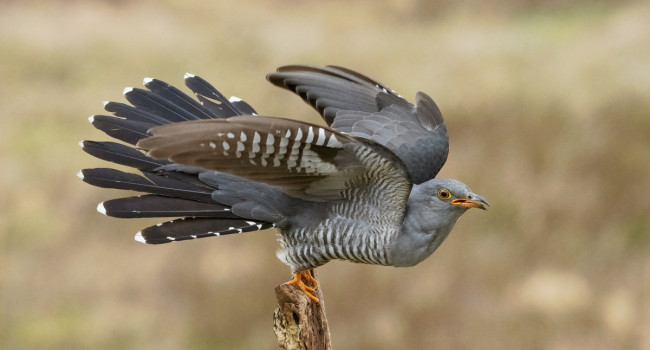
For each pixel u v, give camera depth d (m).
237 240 14.05
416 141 7.53
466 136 16.53
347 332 12.43
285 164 6.26
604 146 15.64
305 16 24.92
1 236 15.12
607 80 17.92
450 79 19.08
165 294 13.57
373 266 13.23
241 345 12.66
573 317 12.72
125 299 13.55
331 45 22.27
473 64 19.97
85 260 14.45
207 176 7.17
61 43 22.22
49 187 16.30
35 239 15.13
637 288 13.23
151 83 7.73
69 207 15.83
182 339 12.75
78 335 12.95
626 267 13.59
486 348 12.25
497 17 24.09
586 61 18.92
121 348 12.80
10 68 21.11
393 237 6.96
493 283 13.23
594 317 12.74
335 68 7.64
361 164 6.45
